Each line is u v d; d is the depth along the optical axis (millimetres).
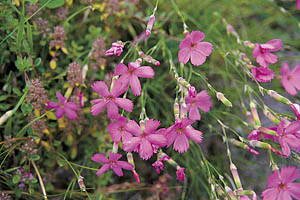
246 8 336
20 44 232
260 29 343
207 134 290
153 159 305
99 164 281
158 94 299
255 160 306
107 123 278
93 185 284
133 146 207
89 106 280
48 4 242
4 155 254
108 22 293
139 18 297
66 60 277
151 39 304
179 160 294
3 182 250
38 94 239
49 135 267
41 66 262
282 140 207
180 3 307
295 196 208
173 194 302
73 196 278
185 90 220
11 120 251
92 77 275
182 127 207
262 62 228
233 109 299
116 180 303
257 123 226
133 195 303
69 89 252
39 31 260
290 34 360
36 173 261
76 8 282
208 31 290
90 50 272
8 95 251
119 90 212
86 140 290
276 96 216
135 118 282
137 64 210
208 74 316
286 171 207
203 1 314
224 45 293
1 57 260
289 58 329
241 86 302
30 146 246
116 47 216
